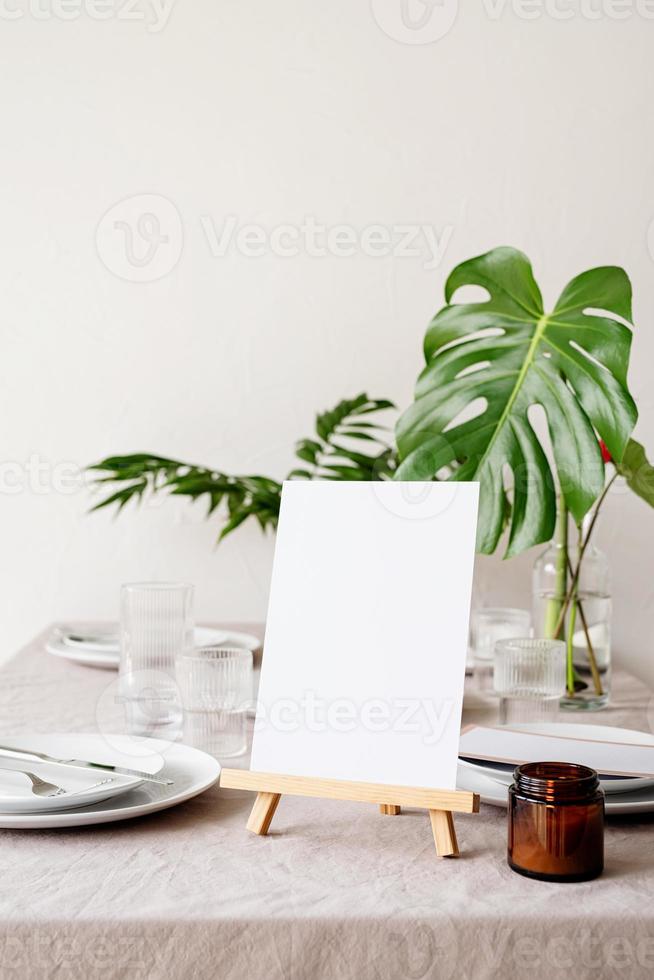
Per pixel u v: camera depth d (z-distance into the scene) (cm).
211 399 193
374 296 192
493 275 118
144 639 98
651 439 187
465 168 191
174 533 193
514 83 190
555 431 110
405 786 71
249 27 192
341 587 78
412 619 75
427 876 65
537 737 91
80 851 70
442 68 190
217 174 192
